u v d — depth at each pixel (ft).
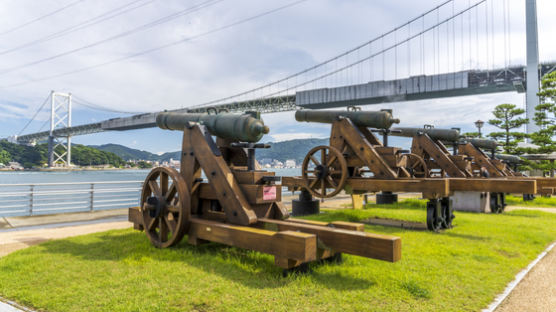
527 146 82.02
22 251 17.46
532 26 187.83
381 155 27.73
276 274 13.99
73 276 13.74
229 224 16.96
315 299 11.68
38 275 13.88
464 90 218.18
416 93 225.15
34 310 11.00
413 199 48.39
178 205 17.76
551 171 76.07
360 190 27.35
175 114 21.67
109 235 21.39
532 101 181.88
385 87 229.86
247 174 17.79
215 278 13.55
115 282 13.04
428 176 36.52
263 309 10.93
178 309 10.88
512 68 207.72
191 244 18.58
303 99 258.37
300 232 14.64
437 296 12.25
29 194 29.91
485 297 12.30
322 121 30.94
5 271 14.38
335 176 29.45
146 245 18.53
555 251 19.48
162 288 12.59
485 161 46.16
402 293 12.34
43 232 23.38
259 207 17.54
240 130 18.26
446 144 42.73
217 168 17.83
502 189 23.91
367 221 29.07
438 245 19.80
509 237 22.36
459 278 14.14
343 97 242.78
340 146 28.86
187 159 19.34
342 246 13.58
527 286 13.70
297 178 30.94
